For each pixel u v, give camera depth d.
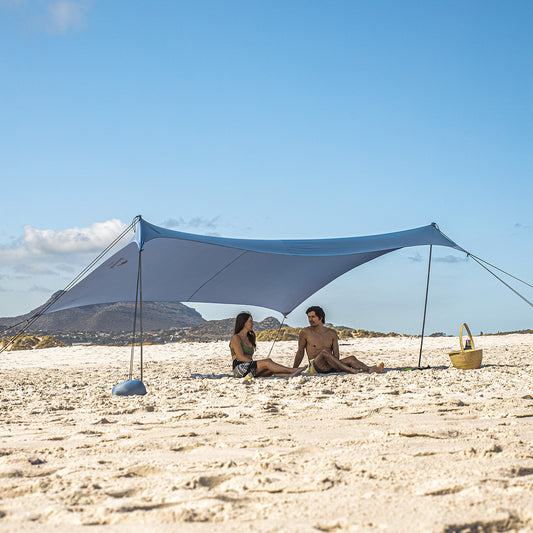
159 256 7.55
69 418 4.43
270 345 16.56
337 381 6.54
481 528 1.71
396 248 8.40
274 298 10.11
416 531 1.69
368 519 1.81
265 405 4.61
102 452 3.05
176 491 2.19
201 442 3.21
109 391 6.65
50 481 2.40
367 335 20.14
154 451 3.04
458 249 8.73
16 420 4.43
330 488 2.19
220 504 1.99
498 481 2.16
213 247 7.65
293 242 8.34
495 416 3.92
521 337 17.36
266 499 2.07
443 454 2.73
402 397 5.05
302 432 3.48
